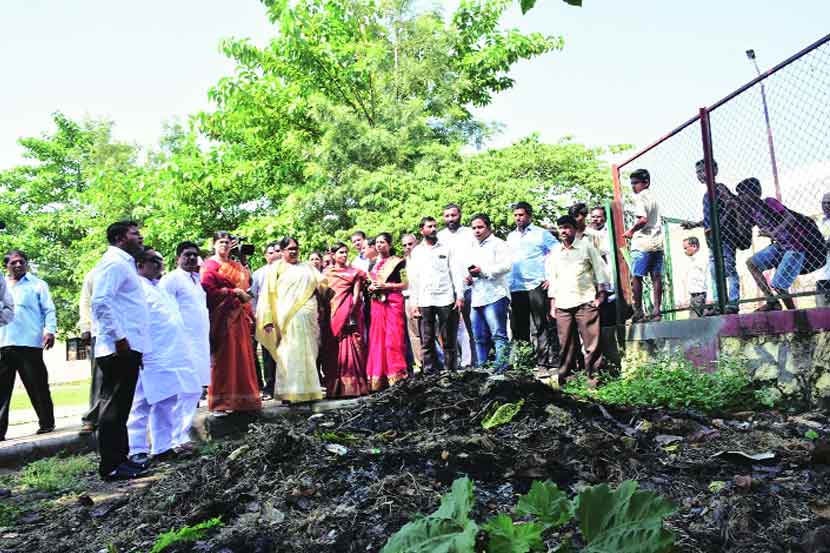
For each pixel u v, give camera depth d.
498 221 15.84
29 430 9.02
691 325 7.39
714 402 6.27
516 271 9.48
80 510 5.02
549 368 9.29
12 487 6.26
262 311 8.99
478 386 5.80
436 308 9.44
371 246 10.53
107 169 25.36
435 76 20.88
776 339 6.52
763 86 6.32
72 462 6.85
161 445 7.11
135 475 6.21
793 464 4.49
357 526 3.80
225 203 21.11
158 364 7.00
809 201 6.16
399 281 9.73
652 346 8.02
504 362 8.46
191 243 7.94
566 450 4.66
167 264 21.20
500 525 2.79
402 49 21.17
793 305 6.73
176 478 5.25
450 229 9.68
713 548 3.40
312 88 21.00
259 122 21.45
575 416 5.34
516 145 17.72
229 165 21.00
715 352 7.11
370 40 21.34
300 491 4.32
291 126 21.58
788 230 6.46
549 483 2.94
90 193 25.02
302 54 20.67
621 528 2.70
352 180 18.41
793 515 3.69
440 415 5.54
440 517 2.79
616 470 4.46
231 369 8.27
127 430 6.52
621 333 8.52
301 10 21.20
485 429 5.18
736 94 6.65
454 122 20.94
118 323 6.07
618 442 4.83
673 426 5.32
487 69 22.12
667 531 2.62
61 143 37.12
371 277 9.90
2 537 4.64
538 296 9.33
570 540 3.26
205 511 4.30
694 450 4.91
